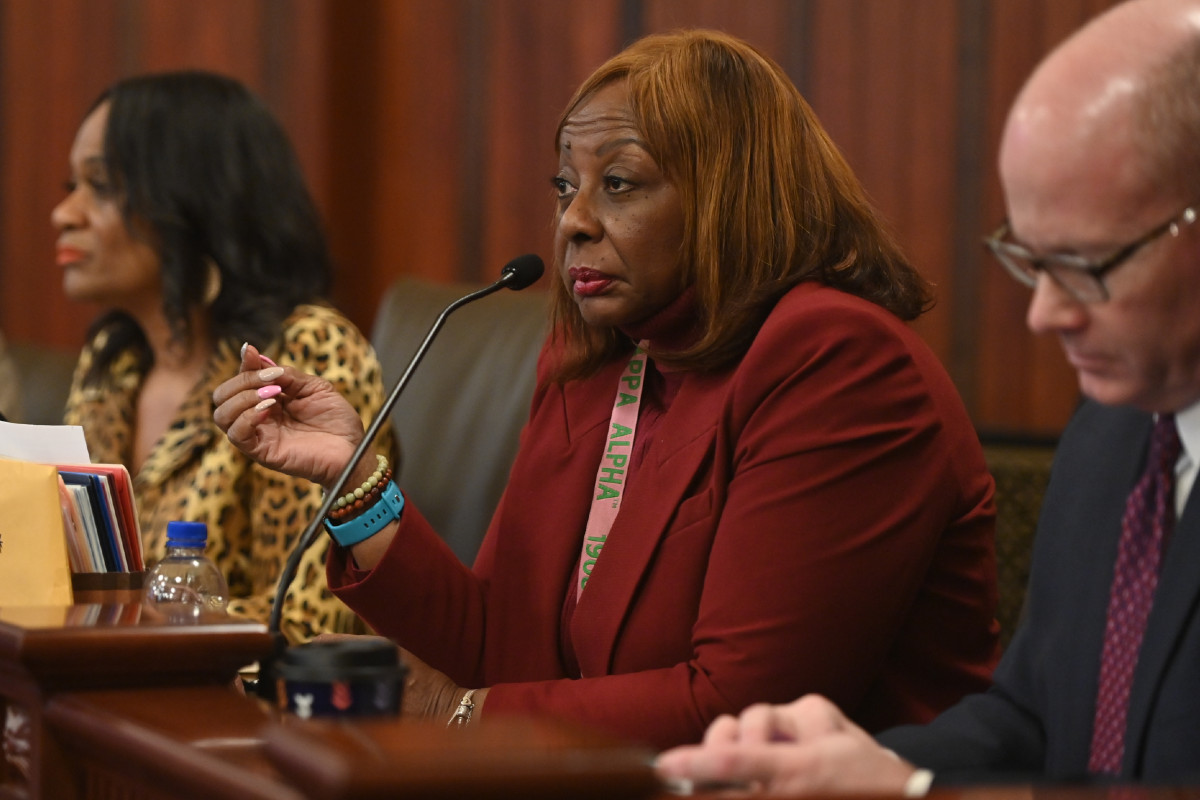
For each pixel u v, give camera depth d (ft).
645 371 23.85
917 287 22.93
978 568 21.80
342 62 62.49
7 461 19.89
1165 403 15.30
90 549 20.97
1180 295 14.14
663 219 21.88
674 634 21.13
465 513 36.40
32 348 46.24
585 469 23.91
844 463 20.17
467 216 61.72
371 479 23.95
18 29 60.64
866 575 19.92
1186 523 15.71
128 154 32.89
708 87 22.00
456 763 11.01
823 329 20.83
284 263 34.06
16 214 60.80
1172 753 15.02
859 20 56.29
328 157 62.34
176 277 32.89
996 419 55.16
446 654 24.13
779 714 14.90
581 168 22.21
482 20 61.36
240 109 34.19
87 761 15.61
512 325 38.19
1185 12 14.20
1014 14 54.75
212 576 20.94
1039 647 17.94
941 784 14.06
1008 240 15.46
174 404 33.83
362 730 11.93
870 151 56.29
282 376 23.75
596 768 11.34
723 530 20.48
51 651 15.47
